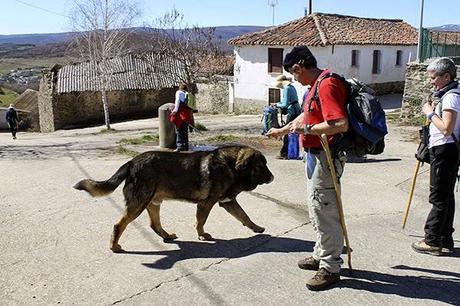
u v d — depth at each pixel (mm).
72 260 5168
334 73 4070
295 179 8742
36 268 4973
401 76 31953
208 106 33344
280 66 28047
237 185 5539
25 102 47750
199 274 4770
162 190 5426
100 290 4457
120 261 5125
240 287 4480
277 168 9641
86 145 14734
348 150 4152
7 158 12055
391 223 6324
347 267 4879
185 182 5410
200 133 15945
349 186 8242
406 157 10852
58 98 32000
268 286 4492
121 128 26969
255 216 6637
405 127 16438
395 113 21047
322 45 26172
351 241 5625
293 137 10414
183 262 5070
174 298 4297
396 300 4215
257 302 4207
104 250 5438
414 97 18109
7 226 6336
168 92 35688
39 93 37906
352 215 6672
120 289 4469
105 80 30188
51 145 15695
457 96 4594
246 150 5523
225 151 5516
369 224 6277
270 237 5797
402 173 9211
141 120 33156
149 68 35625
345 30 29297
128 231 6051
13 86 69938
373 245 5496
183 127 11156
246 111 30359
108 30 29562
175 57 36281
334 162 4168
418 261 5039
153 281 4625
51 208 7125
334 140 4121
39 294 4398
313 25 29172
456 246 5445
